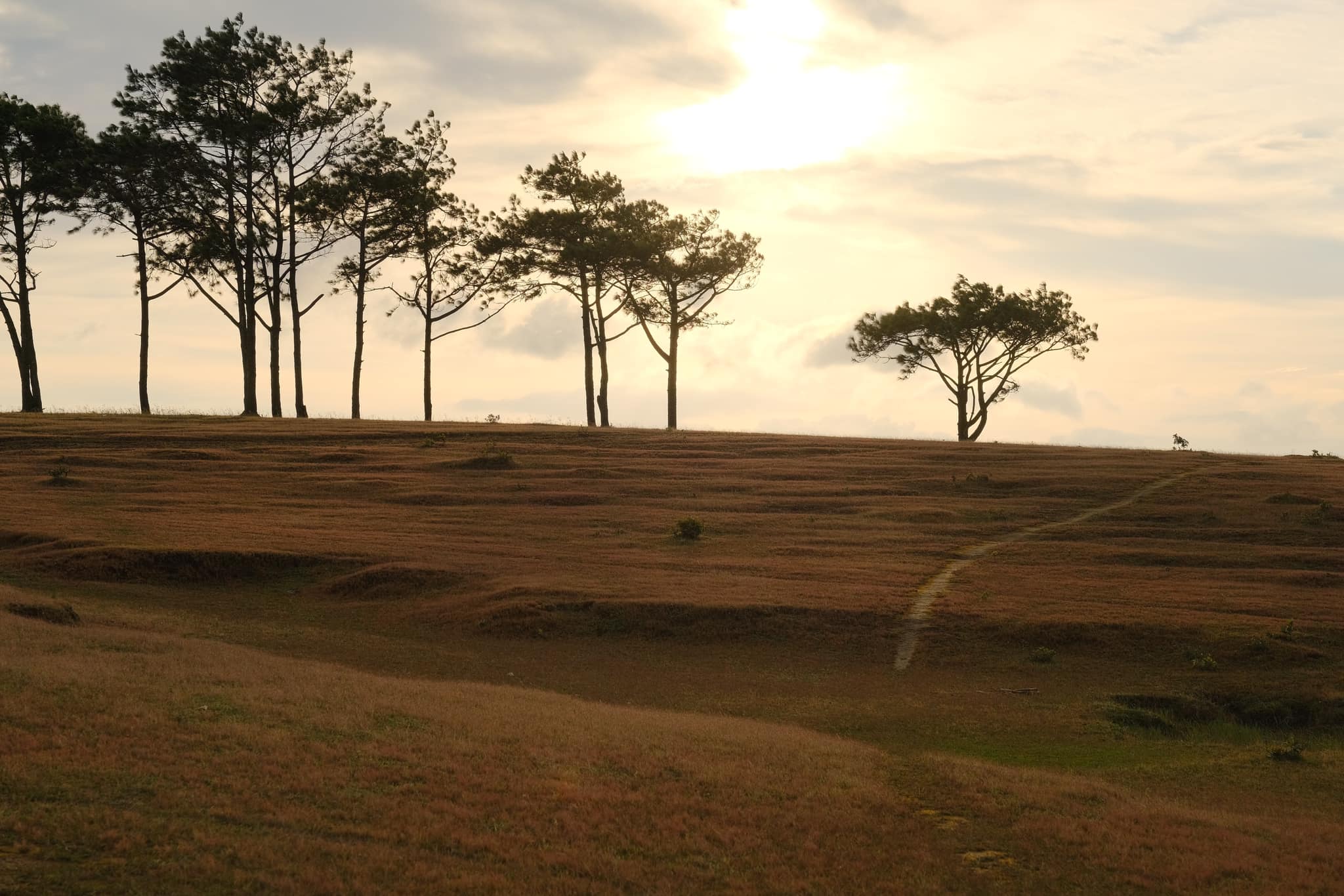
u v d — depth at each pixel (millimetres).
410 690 20828
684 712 25156
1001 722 25797
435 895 11031
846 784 16344
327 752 15000
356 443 66750
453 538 44031
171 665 19938
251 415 76375
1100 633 32750
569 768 15586
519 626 33031
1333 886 13523
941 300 86938
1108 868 13727
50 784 12633
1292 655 30938
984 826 15133
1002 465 64812
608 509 51031
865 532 47062
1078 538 46656
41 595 31453
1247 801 19094
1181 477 60656
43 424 68625
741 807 14664
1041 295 85562
